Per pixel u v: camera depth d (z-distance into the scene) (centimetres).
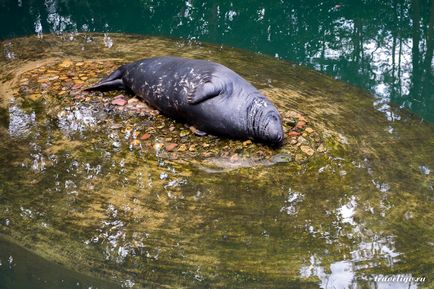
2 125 2273
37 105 2380
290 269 1619
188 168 2014
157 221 1797
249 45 3344
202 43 3158
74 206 1864
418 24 3522
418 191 1936
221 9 3866
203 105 2094
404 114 2455
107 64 2742
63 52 2923
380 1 3847
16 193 1928
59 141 2173
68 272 1625
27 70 2677
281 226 1772
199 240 1722
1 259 1669
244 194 1898
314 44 3338
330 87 2658
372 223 1786
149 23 3709
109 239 1731
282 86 2616
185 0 4019
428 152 2170
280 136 2034
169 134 2181
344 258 1656
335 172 2000
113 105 2353
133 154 2088
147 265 1641
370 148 2156
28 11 3859
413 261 1645
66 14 3831
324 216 1809
